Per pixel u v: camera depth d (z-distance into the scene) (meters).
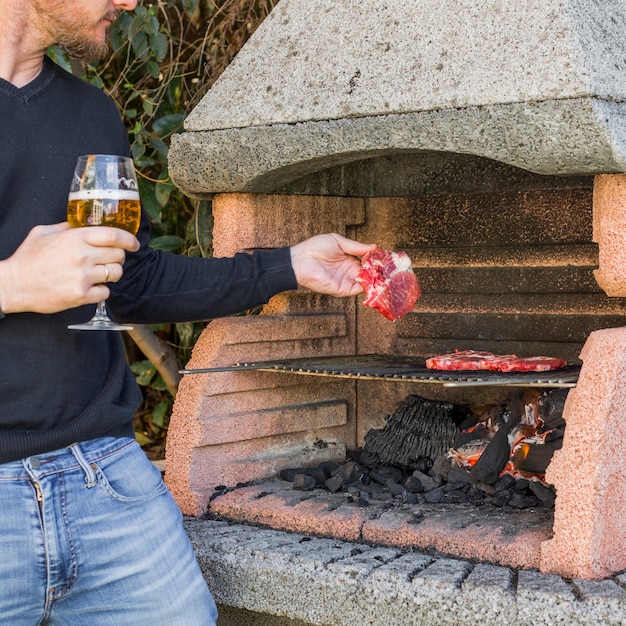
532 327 2.86
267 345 2.77
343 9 2.43
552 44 2.01
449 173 3.01
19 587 1.79
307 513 2.39
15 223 1.85
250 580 2.19
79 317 1.92
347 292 2.46
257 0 3.76
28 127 1.88
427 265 3.05
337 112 2.29
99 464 1.91
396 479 2.74
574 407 2.01
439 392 3.04
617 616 1.78
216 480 2.65
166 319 2.26
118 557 1.89
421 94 2.15
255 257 2.33
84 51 2.02
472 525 2.21
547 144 2.02
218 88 2.58
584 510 1.94
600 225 2.10
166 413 4.61
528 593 1.86
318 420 2.96
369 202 3.15
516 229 2.88
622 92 2.05
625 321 2.68
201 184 2.63
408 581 1.98
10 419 1.81
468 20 2.17
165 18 3.91
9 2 1.87
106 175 1.75
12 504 1.78
